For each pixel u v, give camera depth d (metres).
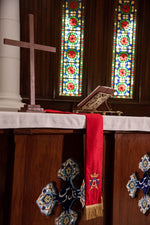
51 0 5.76
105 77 5.99
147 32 6.07
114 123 2.33
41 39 5.75
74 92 5.97
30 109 2.41
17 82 4.34
